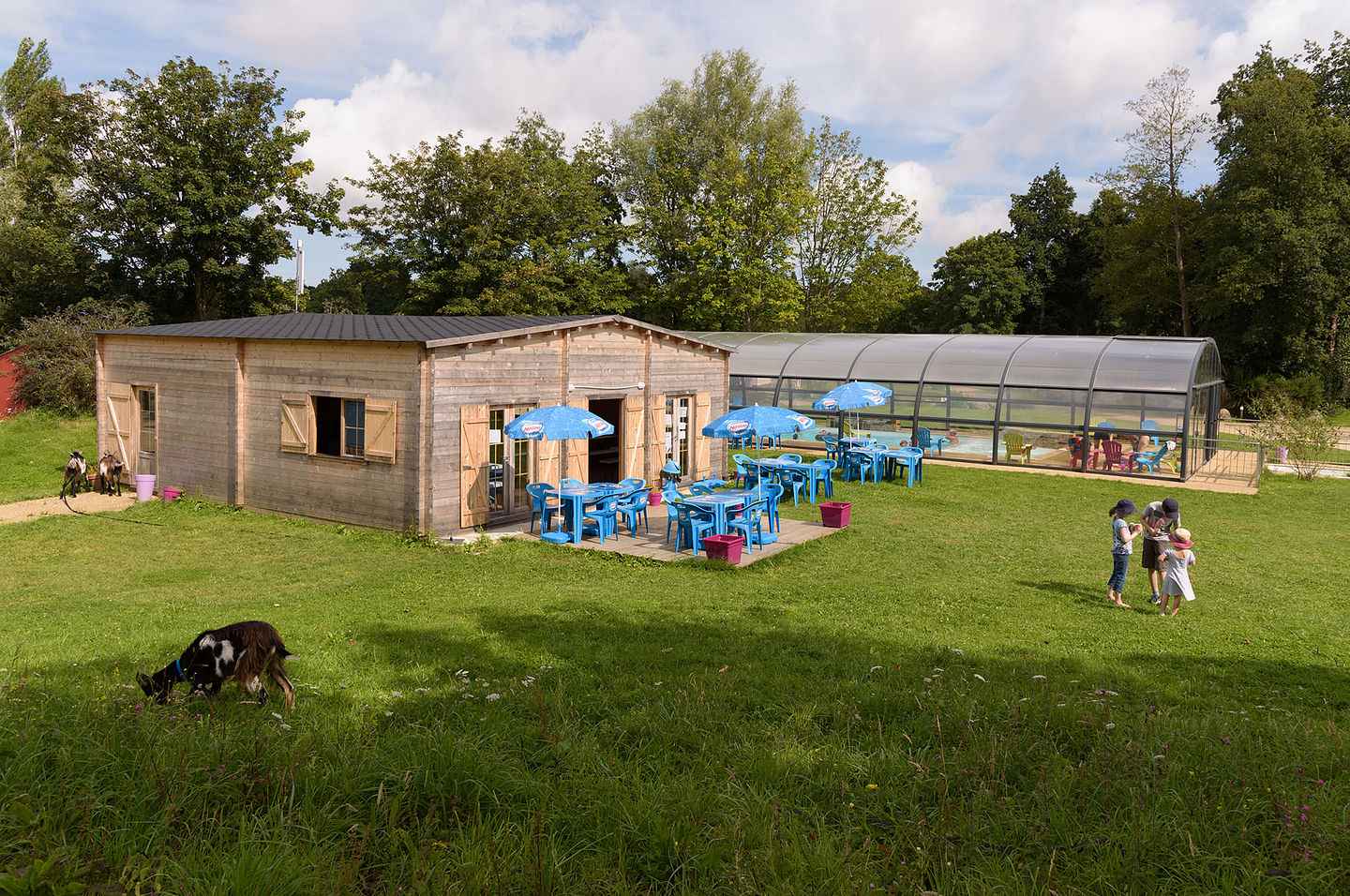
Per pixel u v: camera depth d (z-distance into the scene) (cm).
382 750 535
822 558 1518
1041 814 471
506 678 795
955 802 498
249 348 1914
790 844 430
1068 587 1320
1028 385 2694
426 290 4491
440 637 965
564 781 504
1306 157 4316
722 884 404
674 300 5250
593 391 1991
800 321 5653
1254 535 1755
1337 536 1750
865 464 2345
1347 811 453
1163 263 5219
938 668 831
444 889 376
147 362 2155
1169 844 433
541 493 1694
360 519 1745
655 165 5350
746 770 531
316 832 424
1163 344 2688
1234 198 4475
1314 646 1009
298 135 4066
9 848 371
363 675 796
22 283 3906
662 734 611
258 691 680
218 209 3775
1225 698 791
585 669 844
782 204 4819
